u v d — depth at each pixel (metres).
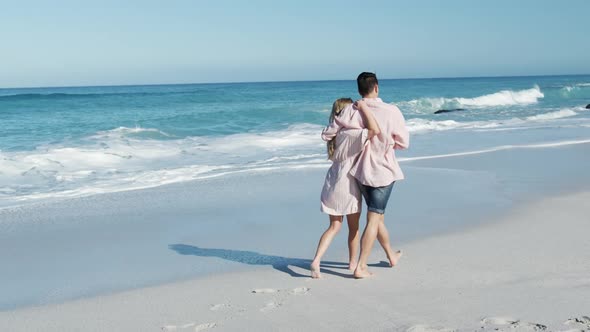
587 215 6.70
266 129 20.19
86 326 3.85
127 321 3.91
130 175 10.70
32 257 5.70
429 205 7.50
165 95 44.34
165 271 5.14
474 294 4.14
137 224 6.95
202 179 9.95
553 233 5.91
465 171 10.12
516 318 3.64
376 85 4.54
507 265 4.84
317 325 3.71
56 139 16.78
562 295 4.03
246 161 12.32
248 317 3.89
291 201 8.05
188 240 6.21
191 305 4.19
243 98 44.84
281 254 5.58
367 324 3.69
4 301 4.47
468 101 36.88
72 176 10.66
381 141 4.42
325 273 4.87
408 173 9.94
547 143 14.03
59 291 4.69
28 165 11.69
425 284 4.43
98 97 40.47
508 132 17.28
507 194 8.06
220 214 7.36
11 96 37.09
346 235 6.20
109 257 5.65
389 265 4.98
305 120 24.00
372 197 4.56
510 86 71.94
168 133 18.48
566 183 8.81
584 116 24.03
